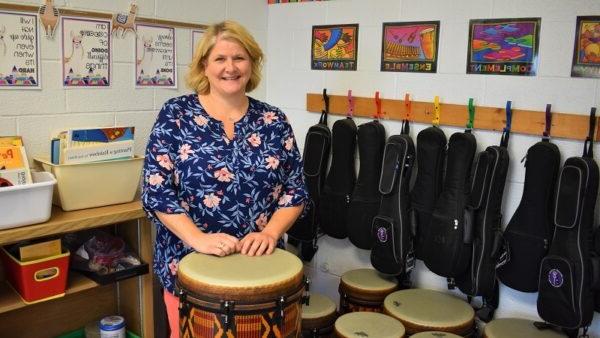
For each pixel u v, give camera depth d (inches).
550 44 84.4
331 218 106.4
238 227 69.1
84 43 88.7
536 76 86.2
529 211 84.6
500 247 86.7
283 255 64.7
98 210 82.1
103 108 93.1
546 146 82.8
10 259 78.8
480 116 91.1
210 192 67.1
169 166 66.2
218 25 69.2
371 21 103.5
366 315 89.6
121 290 98.8
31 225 72.8
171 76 102.3
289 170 73.9
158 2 98.3
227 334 55.7
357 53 106.3
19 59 81.5
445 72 95.3
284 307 57.1
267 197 70.9
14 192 69.5
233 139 69.0
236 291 55.1
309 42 113.6
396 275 99.3
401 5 99.2
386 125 103.6
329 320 96.4
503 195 90.8
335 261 115.3
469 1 91.3
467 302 95.8
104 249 88.2
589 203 78.7
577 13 81.7
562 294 79.4
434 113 96.1
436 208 90.9
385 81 103.0
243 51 68.8
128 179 85.7
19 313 88.8
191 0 103.9
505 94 89.4
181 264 60.6
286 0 116.2
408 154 94.8
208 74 69.1
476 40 91.2
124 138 84.8
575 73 82.7
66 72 87.2
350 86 108.2
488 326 85.2
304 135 117.5
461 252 87.5
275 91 121.4
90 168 80.7
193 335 57.8
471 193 87.0
